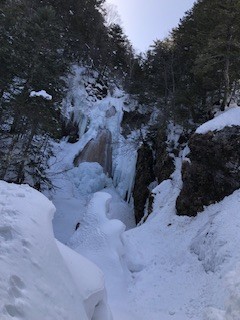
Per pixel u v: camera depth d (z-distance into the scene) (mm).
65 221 23969
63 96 22391
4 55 20203
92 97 35188
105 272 14672
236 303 5637
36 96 18734
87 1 41250
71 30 36906
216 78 24766
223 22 22078
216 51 22469
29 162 21391
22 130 20234
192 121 26891
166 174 24375
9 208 6316
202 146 19094
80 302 6113
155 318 12336
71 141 32281
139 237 18578
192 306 12289
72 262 7973
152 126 29641
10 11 22156
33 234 5965
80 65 37938
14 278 4664
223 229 14602
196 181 18938
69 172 29156
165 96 29125
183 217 18750
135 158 29609
